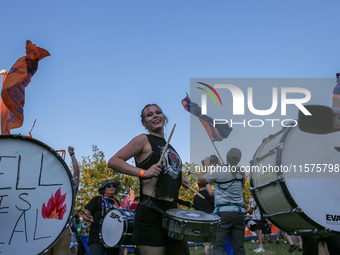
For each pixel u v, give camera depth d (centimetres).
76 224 717
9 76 445
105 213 491
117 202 541
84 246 647
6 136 297
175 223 259
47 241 295
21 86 448
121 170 268
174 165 286
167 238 274
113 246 476
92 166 2002
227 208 452
